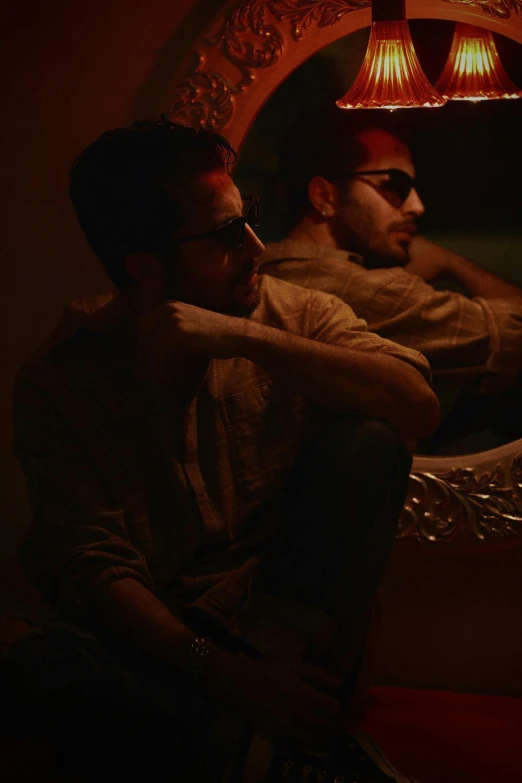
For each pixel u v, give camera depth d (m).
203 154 1.43
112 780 1.42
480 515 1.81
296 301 1.59
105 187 1.43
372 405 1.41
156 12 1.83
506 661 1.92
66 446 1.49
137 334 1.51
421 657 1.95
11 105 1.89
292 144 1.79
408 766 1.58
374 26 1.66
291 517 1.42
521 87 1.72
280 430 1.54
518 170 1.74
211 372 1.53
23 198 1.92
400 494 1.46
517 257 1.77
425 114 1.75
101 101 1.87
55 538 1.45
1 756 1.46
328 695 1.40
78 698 1.47
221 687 1.32
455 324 1.80
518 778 1.53
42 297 1.95
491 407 1.80
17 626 1.69
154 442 1.50
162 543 1.52
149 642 1.36
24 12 1.86
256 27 1.76
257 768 1.51
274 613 1.38
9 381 1.99
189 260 1.44
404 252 1.79
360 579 1.43
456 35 1.72
